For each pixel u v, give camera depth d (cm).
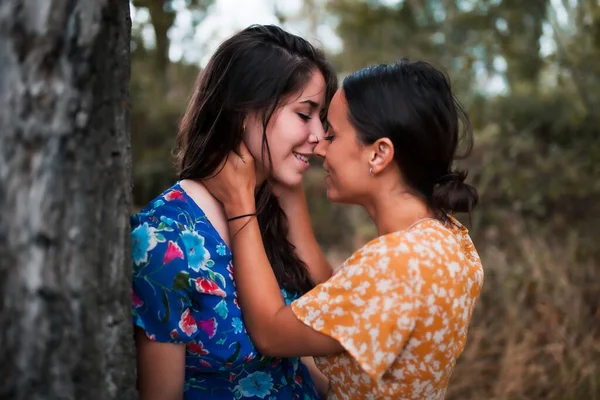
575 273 355
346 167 131
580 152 463
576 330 307
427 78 129
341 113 132
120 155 101
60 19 87
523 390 289
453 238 125
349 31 636
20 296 89
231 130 137
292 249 156
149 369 122
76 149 91
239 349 127
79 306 94
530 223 426
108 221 99
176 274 121
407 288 113
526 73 474
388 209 130
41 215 89
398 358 120
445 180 131
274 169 143
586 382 285
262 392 134
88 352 96
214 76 143
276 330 122
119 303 103
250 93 138
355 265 118
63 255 91
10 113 86
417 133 125
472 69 502
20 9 85
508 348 301
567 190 444
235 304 128
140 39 327
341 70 646
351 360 123
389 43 600
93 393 98
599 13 411
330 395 143
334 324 117
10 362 89
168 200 130
